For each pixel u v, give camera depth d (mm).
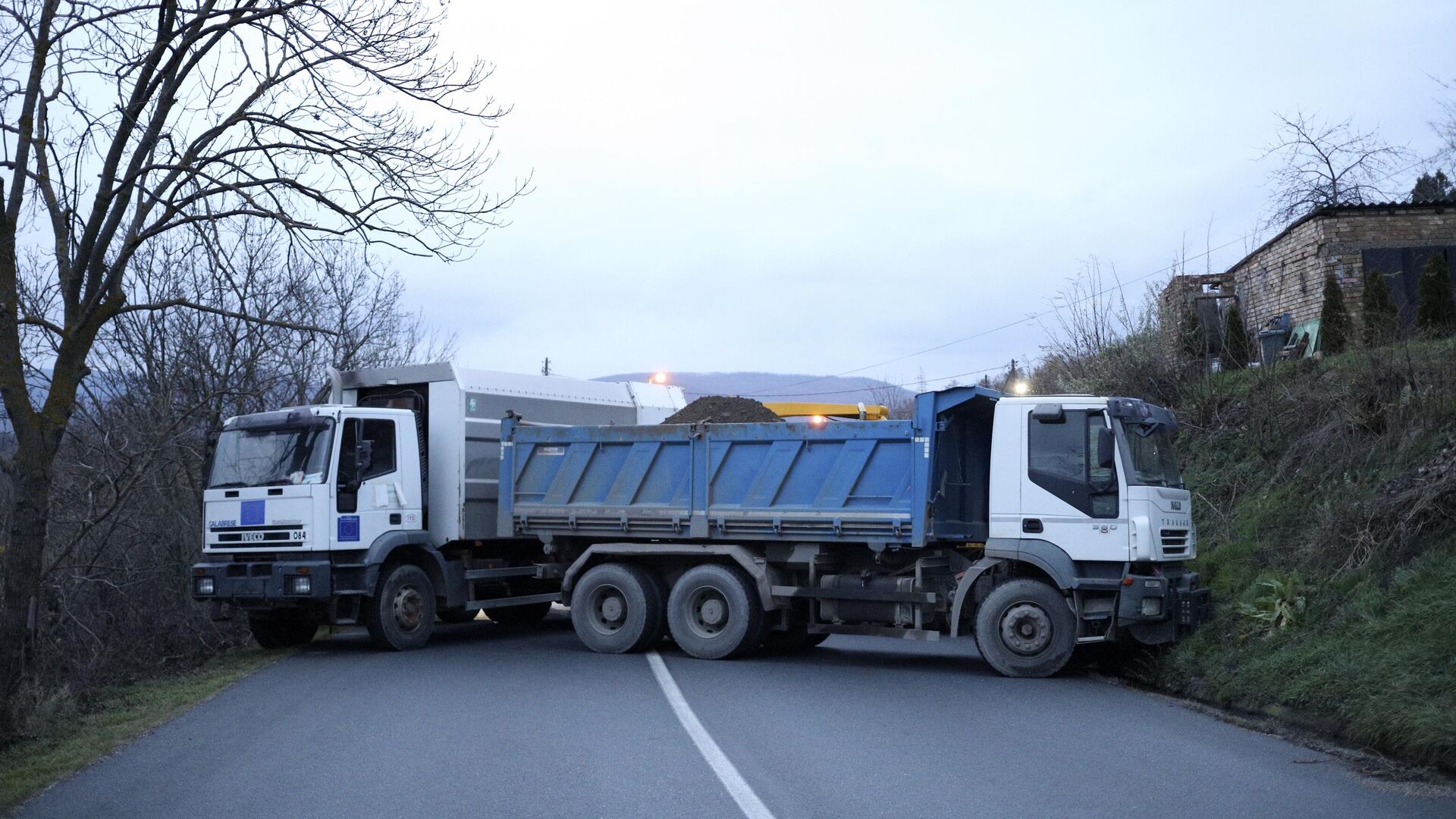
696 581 13867
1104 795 6859
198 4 10836
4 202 9766
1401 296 19266
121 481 14609
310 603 14133
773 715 9719
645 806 6641
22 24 10055
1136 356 17828
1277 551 12562
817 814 6453
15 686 9719
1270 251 21859
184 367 17281
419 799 6883
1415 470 11750
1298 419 14516
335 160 11281
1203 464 15648
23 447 9953
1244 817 6367
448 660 13734
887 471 12930
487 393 16172
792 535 13398
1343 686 8977
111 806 6891
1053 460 12125
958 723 9312
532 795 6934
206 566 14195
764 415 15422
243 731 9234
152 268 17203
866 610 13234
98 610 14445
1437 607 9242
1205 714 9836
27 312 14023
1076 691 11148
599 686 11445
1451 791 6945
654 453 14391
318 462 14102
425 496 15828
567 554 15289
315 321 18953
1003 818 6359
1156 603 11523
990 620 12188
